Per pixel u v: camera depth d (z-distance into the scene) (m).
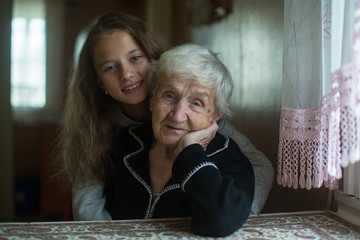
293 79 0.98
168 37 4.50
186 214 1.11
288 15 1.00
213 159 1.10
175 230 0.92
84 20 4.66
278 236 0.89
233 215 0.87
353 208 1.00
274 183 1.52
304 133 0.96
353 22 0.84
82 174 1.30
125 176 1.21
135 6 4.73
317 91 0.95
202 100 1.04
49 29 4.59
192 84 1.03
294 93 0.97
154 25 4.47
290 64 0.98
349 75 0.83
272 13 1.62
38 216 4.02
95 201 1.25
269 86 1.64
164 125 1.06
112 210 1.23
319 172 0.93
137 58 1.27
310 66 0.96
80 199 1.26
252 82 1.86
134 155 1.22
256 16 1.82
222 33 2.46
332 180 0.93
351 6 0.84
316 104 0.95
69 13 4.64
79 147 1.32
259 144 1.75
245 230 0.92
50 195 3.98
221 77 1.08
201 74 1.02
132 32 1.27
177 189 1.11
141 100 1.28
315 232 0.91
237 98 2.10
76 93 1.37
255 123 1.81
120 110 1.40
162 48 1.35
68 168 1.36
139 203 1.16
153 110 1.09
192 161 0.93
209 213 0.87
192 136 1.01
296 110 0.97
